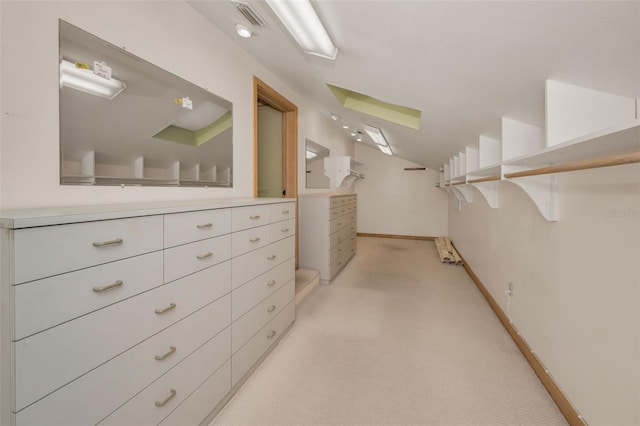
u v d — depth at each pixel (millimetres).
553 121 1133
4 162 960
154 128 1505
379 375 1697
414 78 1704
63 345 771
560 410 1405
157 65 1509
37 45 1033
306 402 1471
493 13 878
